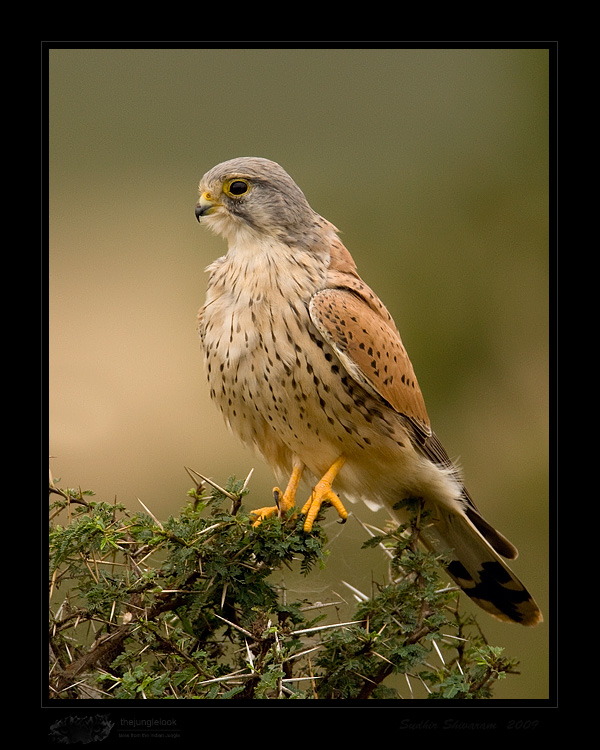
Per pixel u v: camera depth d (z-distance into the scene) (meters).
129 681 5.56
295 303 7.62
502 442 11.33
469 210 12.48
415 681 7.89
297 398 7.67
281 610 6.15
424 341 11.74
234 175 7.84
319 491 7.64
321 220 8.17
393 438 7.81
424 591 6.32
